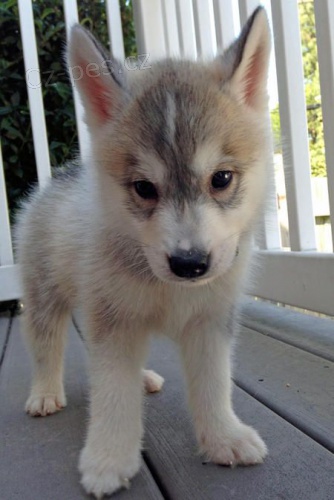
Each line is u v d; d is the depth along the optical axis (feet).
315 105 5.89
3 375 1.91
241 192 1.31
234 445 1.25
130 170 1.28
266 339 2.05
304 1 6.35
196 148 1.23
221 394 1.32
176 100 1.28
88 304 1.34
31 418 1.55
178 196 1.23
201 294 1.33
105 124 1.38
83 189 1.51
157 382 1.66
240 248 1.38
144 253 1.28
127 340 1.31
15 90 3.41
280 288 2.33
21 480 1.23
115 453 1.21
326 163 2.04
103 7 3.54
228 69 1.36
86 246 1.37
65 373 1.88
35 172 3.55
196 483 1.18
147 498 1.14
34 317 1.64
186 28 2.84
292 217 2.30
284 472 1.19
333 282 2.01
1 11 3.32
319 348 1.90
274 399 1.52
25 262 1.70
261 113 1.40
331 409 1.44
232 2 2.52
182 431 1.40
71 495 1.17
